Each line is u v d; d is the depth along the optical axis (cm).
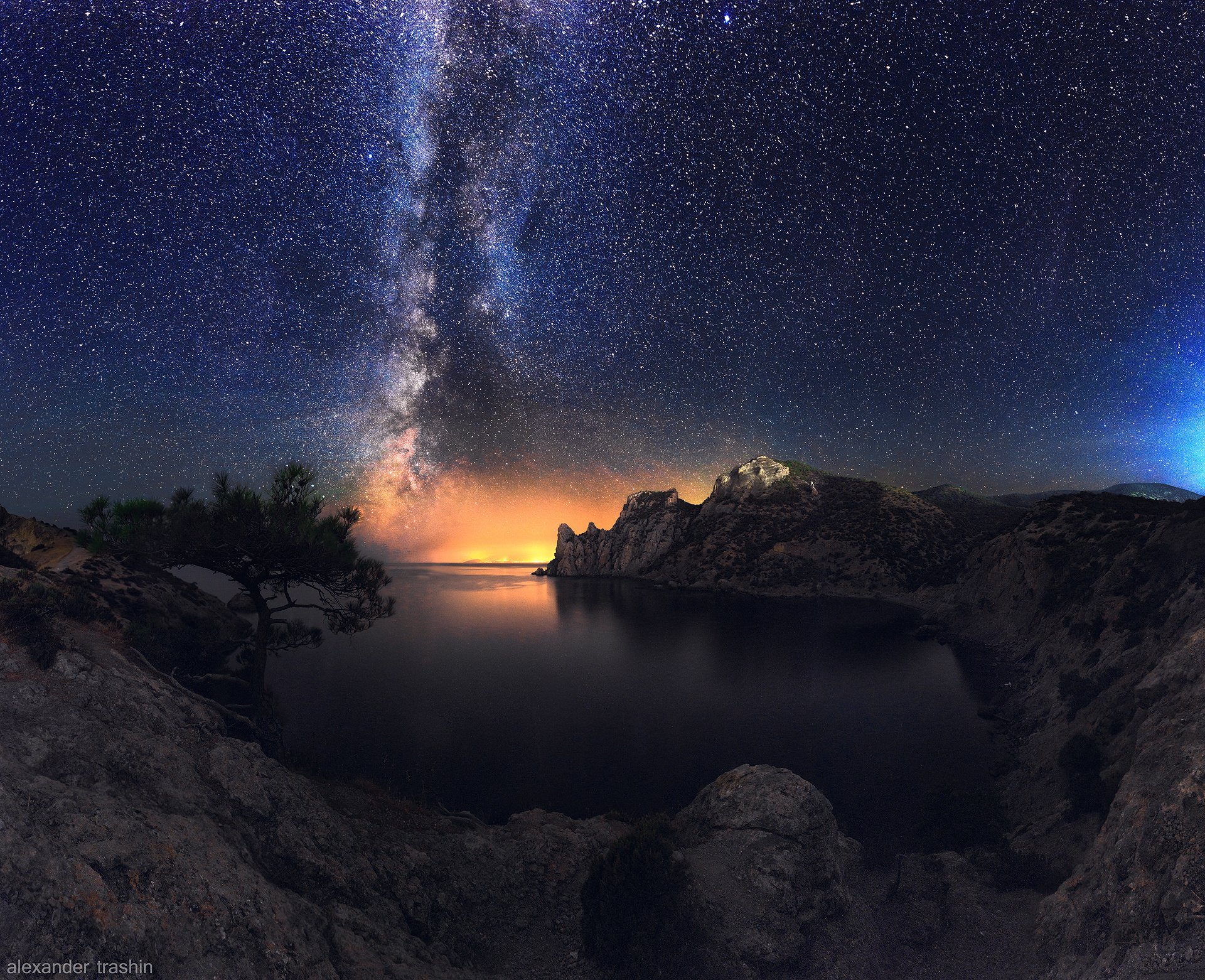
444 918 1252
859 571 12400
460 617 10562
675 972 1118
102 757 1014
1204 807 1095
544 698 4988
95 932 674
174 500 1756
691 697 4994
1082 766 2039
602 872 1240
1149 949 950
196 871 812
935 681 4997
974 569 8256
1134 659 2833
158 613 2148
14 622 1219
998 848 1855
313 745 3531
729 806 1505
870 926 1397
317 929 900
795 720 4181
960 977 1217
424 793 2108
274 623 1967
